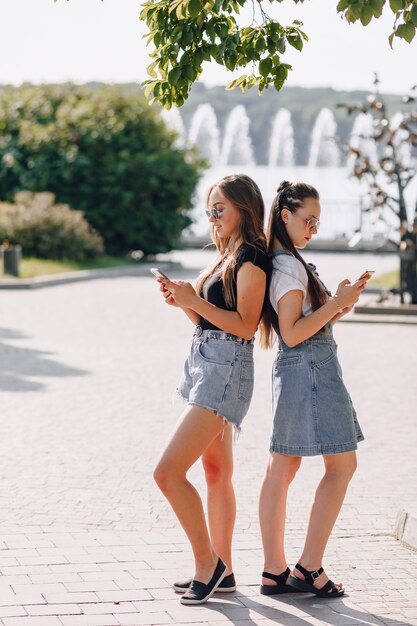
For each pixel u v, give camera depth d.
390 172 20.11
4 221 30.70
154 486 7.40
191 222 35.84
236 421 4.81
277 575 4.99
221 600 4.89
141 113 35.25
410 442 8.98
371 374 12.71
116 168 34.00
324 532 4.97
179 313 19.58
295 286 4.85
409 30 4.53
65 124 34.47
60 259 31.25
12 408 10.19
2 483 7.37
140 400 10.73
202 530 4.81
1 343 14.96
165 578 5.14
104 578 5.09
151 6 5.32
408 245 20.02
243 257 4.80
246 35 5.33
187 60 5.24
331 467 5.01
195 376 4.82
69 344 14.98
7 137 35.41
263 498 5.04
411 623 4.61
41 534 5.94
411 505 6.26
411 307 19.33
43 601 4.70
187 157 35.97
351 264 32.59
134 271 30.94
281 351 4.98
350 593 5.05
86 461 8.10
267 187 49.12
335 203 42.66
